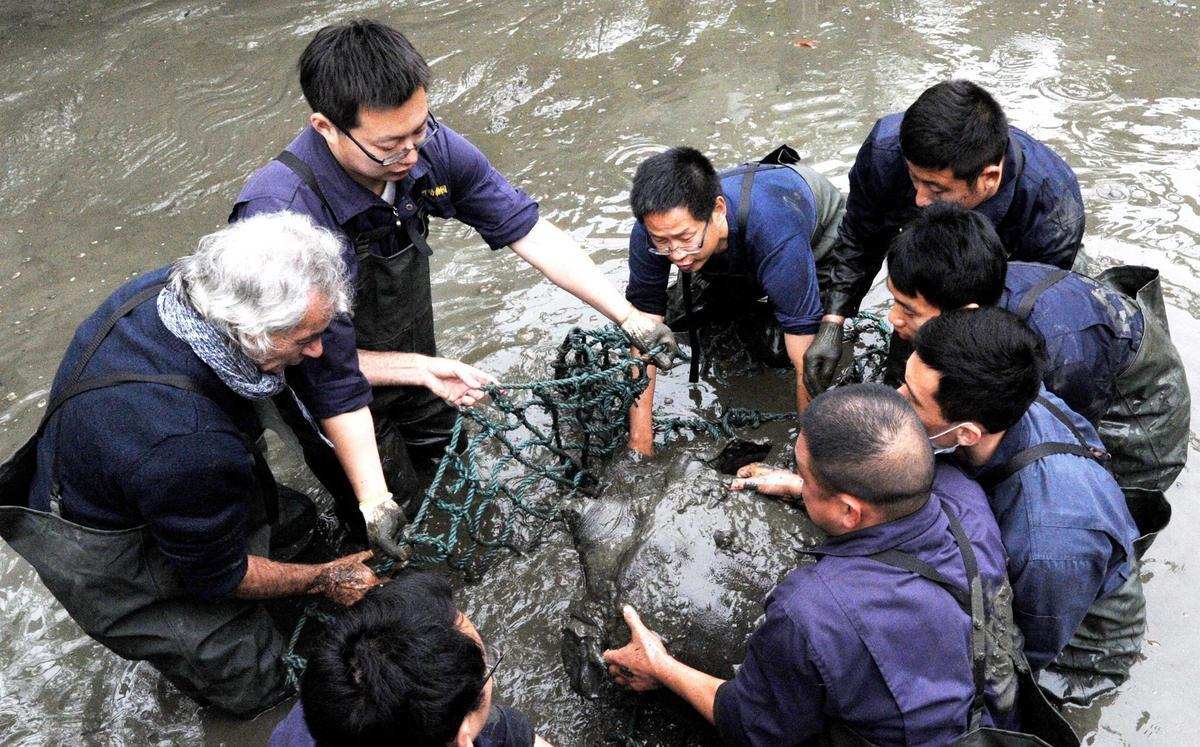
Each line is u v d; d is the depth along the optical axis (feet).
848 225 12.62
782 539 9.66
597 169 17.93
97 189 18.04
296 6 22.72
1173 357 11.09
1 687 10.78
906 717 7.58
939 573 7.75
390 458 11.59
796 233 11.34
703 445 12.34
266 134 19.06
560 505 11.39
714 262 11.87
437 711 5.46
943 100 10.06
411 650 5.47
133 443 7.98
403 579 6.09
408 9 22.57
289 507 11.44
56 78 20.44
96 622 9.13
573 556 11.81
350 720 5.38
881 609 7.55
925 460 7.55
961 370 8.16
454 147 10.60
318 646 5.70
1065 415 9.39
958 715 7.70
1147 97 18.70
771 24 21.63
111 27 21.99
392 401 11.44
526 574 11.68
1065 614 8.90
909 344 12.50
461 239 16.88
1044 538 8.75
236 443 8.38
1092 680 10.05
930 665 7.61
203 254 7.87
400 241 10.71
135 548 8.84
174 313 7.98
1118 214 16.02
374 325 11.17
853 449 7.39
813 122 18.61
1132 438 11.15
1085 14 21.38
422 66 8.88
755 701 8.14
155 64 20.89
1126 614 9.87
